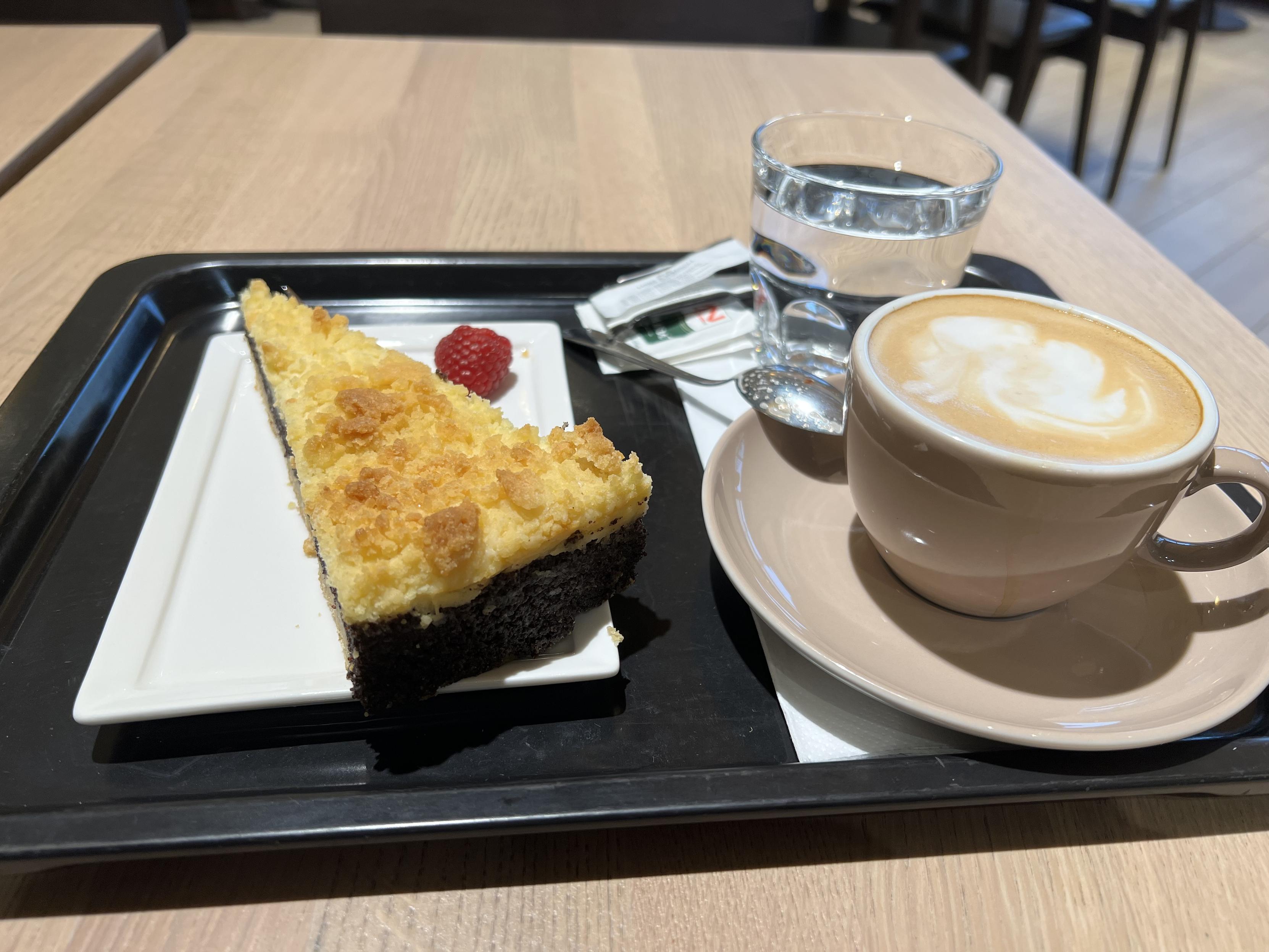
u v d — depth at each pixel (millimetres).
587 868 377
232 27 2986
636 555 476
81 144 943
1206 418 392
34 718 424
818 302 665
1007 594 434
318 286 750
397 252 767
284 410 534
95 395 615
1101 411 401
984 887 380
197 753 411
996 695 417
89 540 521
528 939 353
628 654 471
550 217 875
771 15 1618
